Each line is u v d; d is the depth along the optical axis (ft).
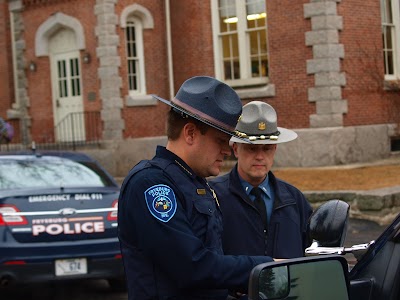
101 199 28.27
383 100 69.51
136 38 76.33
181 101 11.55
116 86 73.97
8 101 85.71
